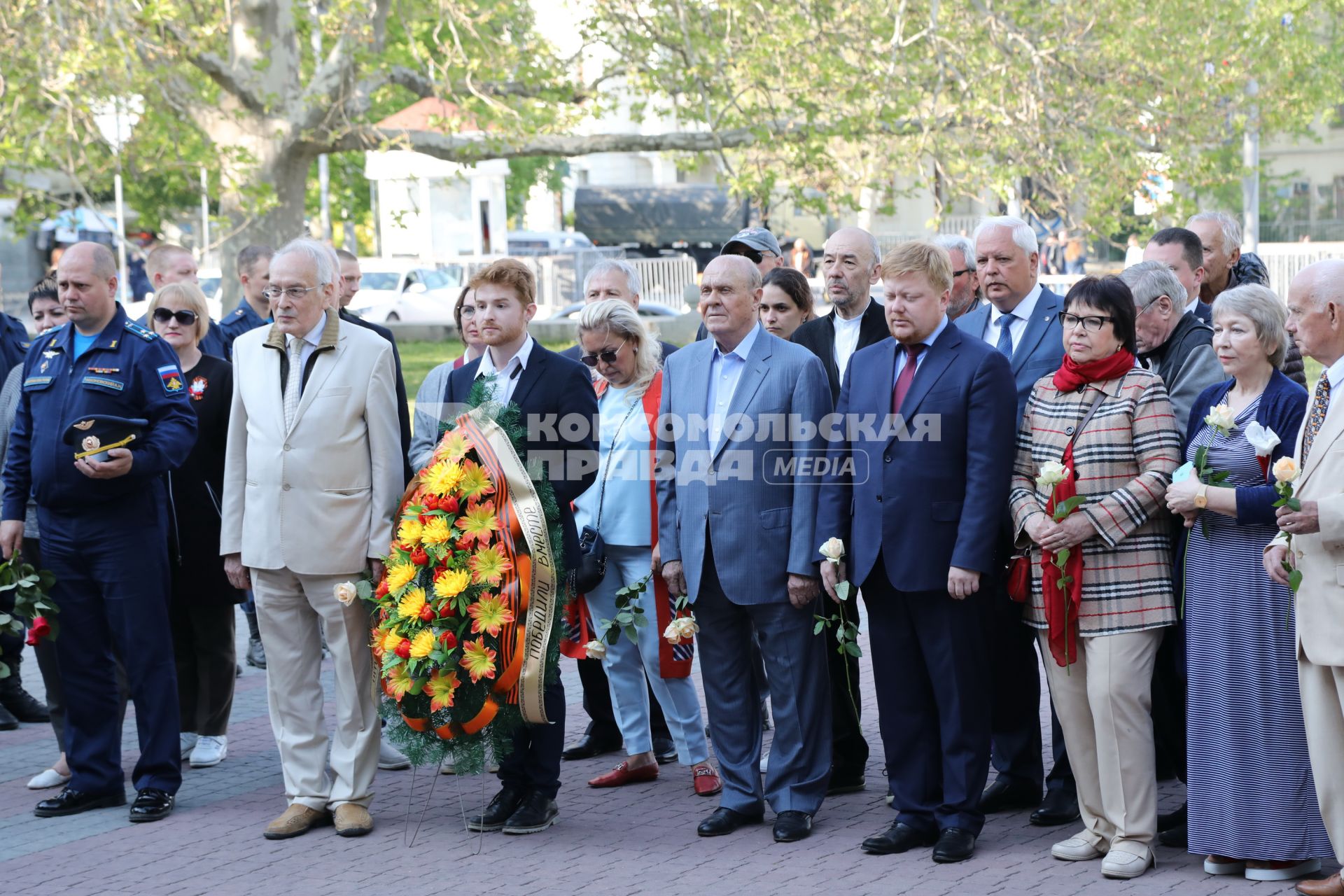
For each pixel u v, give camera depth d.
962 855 4.96
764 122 18.09
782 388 5.36
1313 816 4.63
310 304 5.50
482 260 32.12
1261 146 33.53
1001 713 5.59
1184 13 18.73
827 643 5.60
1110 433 4.85
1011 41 17.73
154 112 17.69
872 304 6.20
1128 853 4.78
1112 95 17.92
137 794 5.77
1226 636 4.70
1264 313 4.71
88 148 17.27
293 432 5.49
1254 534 4.66
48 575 5.66
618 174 51.53
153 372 5.82
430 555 5.25
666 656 5.92
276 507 5.48
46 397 5.79
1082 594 4.85
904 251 5.11
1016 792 5.62
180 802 5.95
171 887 4.93
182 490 6.40
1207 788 4.75
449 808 5.84
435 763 5.41
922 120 17.44
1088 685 4.87
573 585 5.61
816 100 17.94
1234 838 4.67
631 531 5.92
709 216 38.47
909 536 5.05
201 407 6.46
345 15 17.31
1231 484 4.70
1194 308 5.87
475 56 18.42
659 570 5.84
